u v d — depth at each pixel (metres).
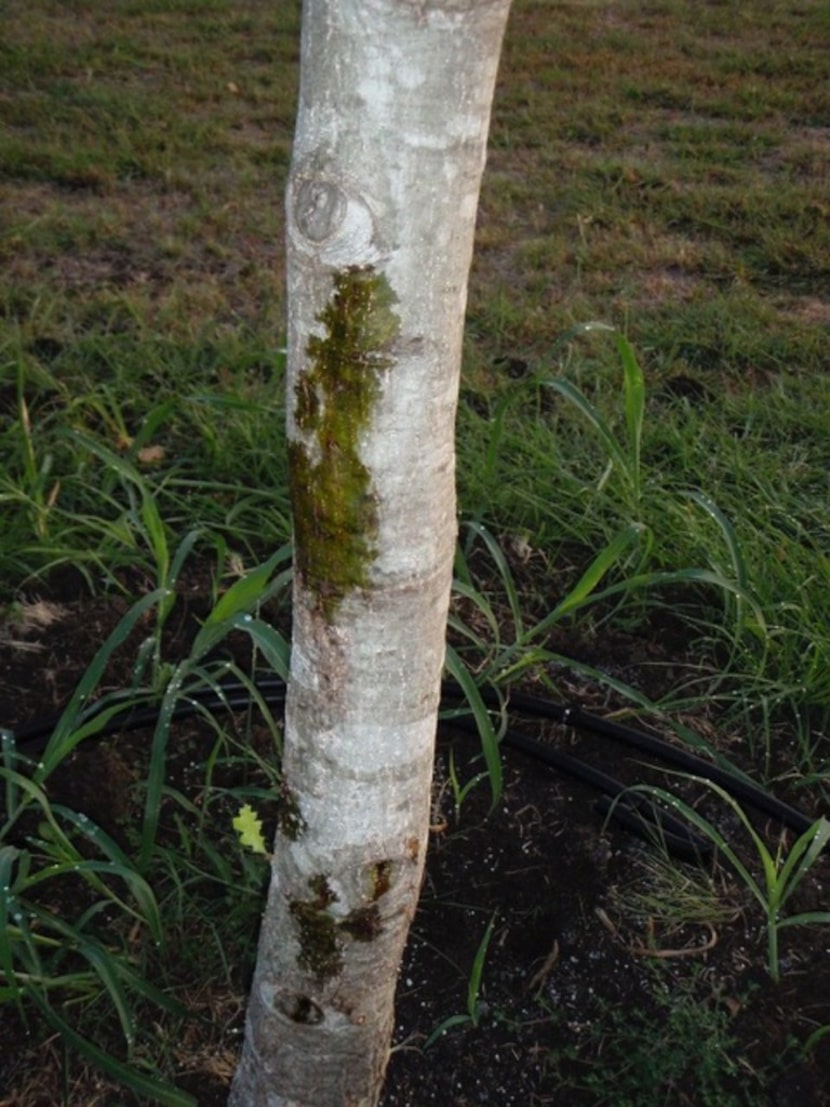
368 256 1.16
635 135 5.94
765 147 5.82
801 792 2.62
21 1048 2.08
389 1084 2.08
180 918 2.25
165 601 2.47
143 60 6.52
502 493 3.21
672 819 2.47
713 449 3.52
